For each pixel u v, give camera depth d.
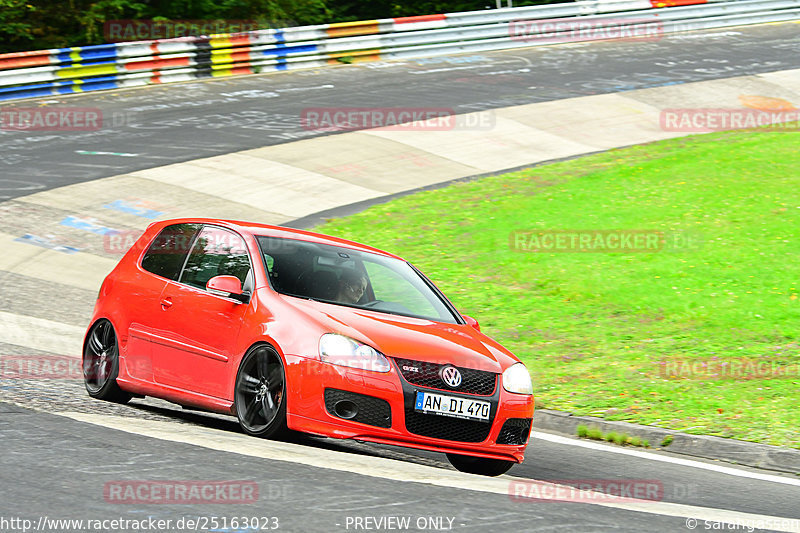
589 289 50.84
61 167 71.25
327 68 112.06
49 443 21.03
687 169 71.62
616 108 95.75
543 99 97.81
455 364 24.00
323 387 22.88
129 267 29.44
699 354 41.59
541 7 126.75
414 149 81.38
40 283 49.31
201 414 29.39
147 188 67.25
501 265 54.97
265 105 93.62
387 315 25.86
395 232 60.94
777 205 62.28
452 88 101.88
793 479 27.98
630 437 32.06
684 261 54.06
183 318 26.48
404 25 118.25
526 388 25.25
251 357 24.42
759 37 130.88
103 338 29.31
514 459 24.88
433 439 23.41
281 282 25.84
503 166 78.38
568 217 62.75
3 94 91.62
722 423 32.69
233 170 72.62
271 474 19.73
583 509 19.77
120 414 26.30
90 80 97.31
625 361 40.66
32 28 132.25
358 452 25.91
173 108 91.38
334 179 72.69
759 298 48.59
